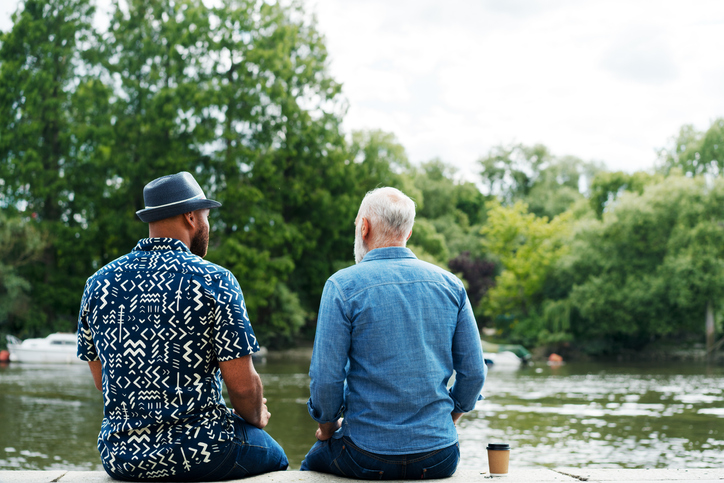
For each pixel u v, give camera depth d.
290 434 12.80
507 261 47.12
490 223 49.31
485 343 40.09
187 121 38.16
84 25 40.50
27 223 36.94
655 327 39.47
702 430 13.23
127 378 2.52
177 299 2.49
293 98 40.94
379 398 2.58
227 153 39.34
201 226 2.78
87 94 38.94
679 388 22.06
